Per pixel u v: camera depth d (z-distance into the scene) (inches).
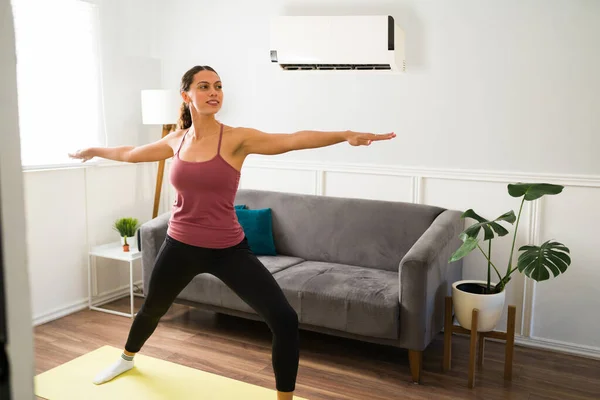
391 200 146.8
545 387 112.7
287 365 92.2
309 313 120.3
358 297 115.3
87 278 156.6
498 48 130.5
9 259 17.2
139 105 168.4
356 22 128.3
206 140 93.8
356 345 131.8
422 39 138.2
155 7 171.5
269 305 92.7
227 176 92.8
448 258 124.7
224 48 163.5
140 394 105.3
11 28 16.9
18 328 17.6
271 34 134.9
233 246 95.0
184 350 127.2
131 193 168.9
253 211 147.9
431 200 141.9
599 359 127.0
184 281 98.8
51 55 143.4
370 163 148.0
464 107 135.6
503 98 131.3
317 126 153.6
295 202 148.9
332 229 142.9
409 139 142.9
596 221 124.8
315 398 106.2
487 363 123.6
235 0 159.8
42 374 113.4
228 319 147.6
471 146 136.0
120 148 109.0
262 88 159.5
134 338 108.8
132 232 153.0
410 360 113.6
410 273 110.0
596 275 126.1
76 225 152.2
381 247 137.0
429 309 112.7
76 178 151.3
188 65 169.6
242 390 108.1
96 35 153.3
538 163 129.4
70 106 148.9
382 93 144.6
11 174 17.1
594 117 122.7
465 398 107.4
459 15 133.6
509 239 134.0
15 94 17.1
